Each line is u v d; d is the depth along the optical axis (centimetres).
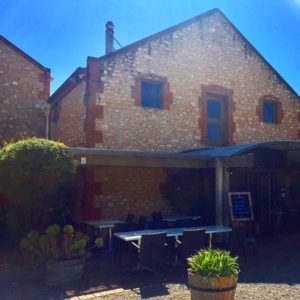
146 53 1164
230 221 1062
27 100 1312
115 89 1101
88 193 1033
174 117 1190
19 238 794
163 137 1161
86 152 816
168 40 1210
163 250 718
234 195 1072
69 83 1205
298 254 914
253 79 1384
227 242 907
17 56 1319
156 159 920
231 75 1329
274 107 1443
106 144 1065
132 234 779
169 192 1162
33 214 796
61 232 824
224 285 493
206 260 510
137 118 1125
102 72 1087
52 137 1423
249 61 1384
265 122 1393
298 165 1248
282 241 1099
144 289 626
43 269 726
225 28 1343
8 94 1288
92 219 1026
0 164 733
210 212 1146
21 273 721
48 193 773
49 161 729
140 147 1116
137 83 1137
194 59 1255
